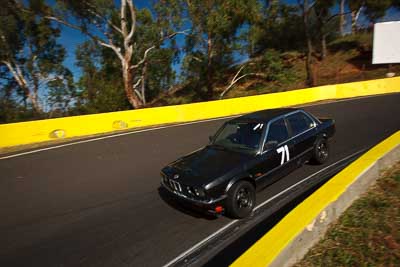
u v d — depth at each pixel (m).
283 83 28.50
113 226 4.30
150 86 34.72
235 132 5.04
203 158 4.58
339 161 5.95
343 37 37.31
